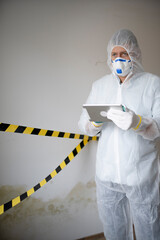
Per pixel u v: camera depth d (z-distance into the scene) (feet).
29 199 6.26
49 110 6.29
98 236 7.05
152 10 7.43
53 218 6.59
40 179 6.32
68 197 6.72
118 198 4.88
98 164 5.00
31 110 6.09
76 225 6.89
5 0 5.69
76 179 6.77
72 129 6.61
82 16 6.52
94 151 6.95
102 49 6.82
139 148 4.45
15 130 5.38
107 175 4.68
